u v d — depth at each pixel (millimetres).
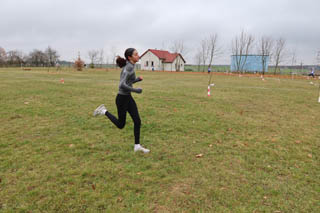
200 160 3738
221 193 2820
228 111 7531
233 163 3658
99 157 3768
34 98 9094
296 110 7984
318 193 2879
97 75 28188
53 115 6441
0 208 2449
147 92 11961
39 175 3141
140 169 3391
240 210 2514
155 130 5273
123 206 2541
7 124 5508
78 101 8703
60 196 2676
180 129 5387
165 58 63562
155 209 2502
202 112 7234
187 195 2764
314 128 5758
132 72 3627
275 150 4234
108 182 3014
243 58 55188
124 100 3734
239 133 5227
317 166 3625
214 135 5027
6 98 8953
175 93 11641
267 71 53406
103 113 4055
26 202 2564
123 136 4797
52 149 4043
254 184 3061
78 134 4887
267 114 7262
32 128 5227
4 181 2971
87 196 2697
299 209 2566
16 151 3932
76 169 3316
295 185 3057
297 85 19062
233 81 22641
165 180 3092
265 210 2535
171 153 3990
